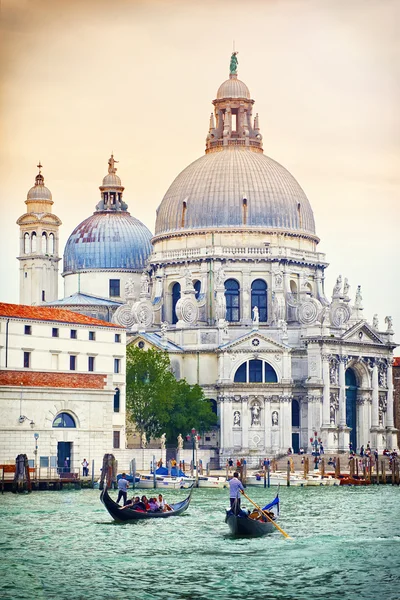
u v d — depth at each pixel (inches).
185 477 6520.7
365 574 3708.2
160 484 6250.0
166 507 4862.2
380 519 4884.4
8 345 6328.7
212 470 7564.0
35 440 6309.1
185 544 4163.4
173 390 7662.4
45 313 6673.2
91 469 6540.4
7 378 6279.5
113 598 3425.2
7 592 3484.3
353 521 4817.9
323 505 5442.9
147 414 7534.5
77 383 6569.9
